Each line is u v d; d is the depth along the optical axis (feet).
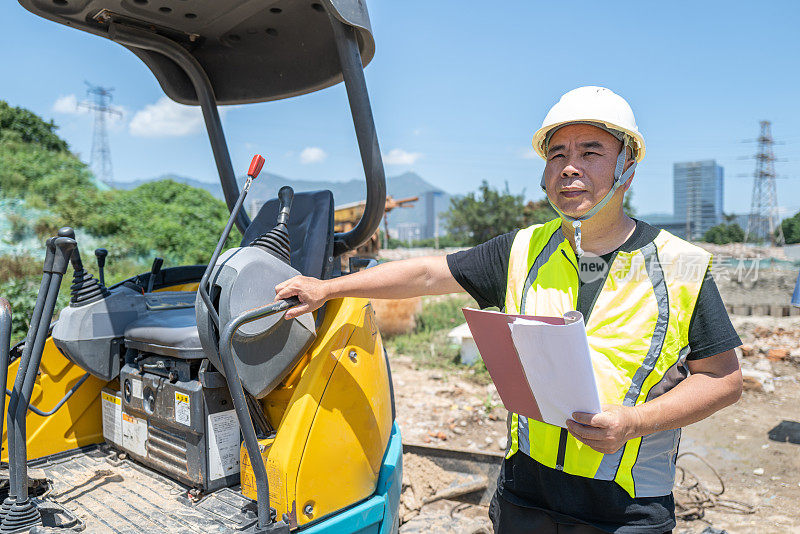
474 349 27.76
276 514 6.57
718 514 13.65
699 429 19.60
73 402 9.09
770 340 33.04
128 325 8.55
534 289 6.00
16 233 57.26
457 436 18.76
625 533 5.46
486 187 169.48
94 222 64.03
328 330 7.35
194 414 7.22
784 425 19.75
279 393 7.57
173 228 69.87
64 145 88.53
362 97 7.53
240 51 9.71
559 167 5.57
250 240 8.14
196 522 6.69
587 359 4.56
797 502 14.29
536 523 5.95
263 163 6.59
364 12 7.51
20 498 6.51
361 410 7.46
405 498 12.85
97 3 8.21
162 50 9.36
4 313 6.40
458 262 6.68
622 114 5.42
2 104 84.43
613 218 5.62
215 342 6.53
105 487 7.74
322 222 7.82
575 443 5.60
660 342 5.30
